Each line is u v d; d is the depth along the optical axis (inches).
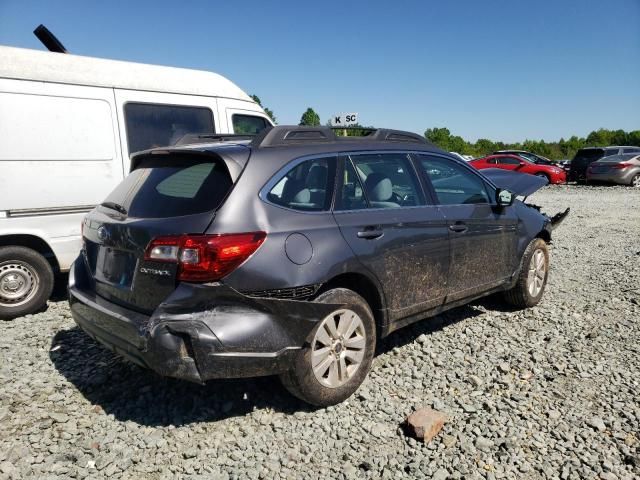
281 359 130.1
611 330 200.4
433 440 130.0
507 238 202.8
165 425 136.6
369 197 157.6
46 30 257.6
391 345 186.5
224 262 123.3
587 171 945.5
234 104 286.0
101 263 149.3
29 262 225.0
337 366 142.6
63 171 230.1
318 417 139.7
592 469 118.0
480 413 141.1
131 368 169.2
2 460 120.6
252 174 135.0
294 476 116.6
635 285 260.4
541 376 162.6
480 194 198.4
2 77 217.5
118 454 124.1
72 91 233.1
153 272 127.9
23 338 197.5
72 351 183.3
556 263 318.3
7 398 148.9
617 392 152.0
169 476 116.6
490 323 207.8
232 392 152.6
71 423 137.1
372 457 123.0
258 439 129.9
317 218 141.9
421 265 165.6
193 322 122.1
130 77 252.5
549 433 132.0
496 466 119.6
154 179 147.8
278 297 130.2
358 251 146.0
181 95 266.4
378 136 172.4
